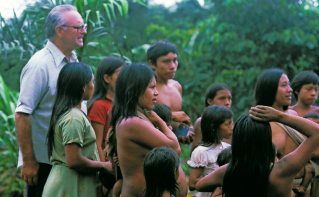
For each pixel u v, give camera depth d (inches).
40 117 116.6
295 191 117.6
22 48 170.1
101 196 110.3
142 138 87.6
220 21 314.0
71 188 99.9
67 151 97.7
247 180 81.2
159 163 80.6
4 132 192.4
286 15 294.4
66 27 120.4
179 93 144.3
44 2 173.8
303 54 287.9
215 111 120.3
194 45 339.6
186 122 125.6
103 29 179.3
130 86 90.1
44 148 117.0
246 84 294.4
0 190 194.1
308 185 118.3
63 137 98.2
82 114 102.0
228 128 120.1
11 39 173.2
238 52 300.8
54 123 101.0
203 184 91.5
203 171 118.3
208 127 120.6
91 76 104.9
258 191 80.7
